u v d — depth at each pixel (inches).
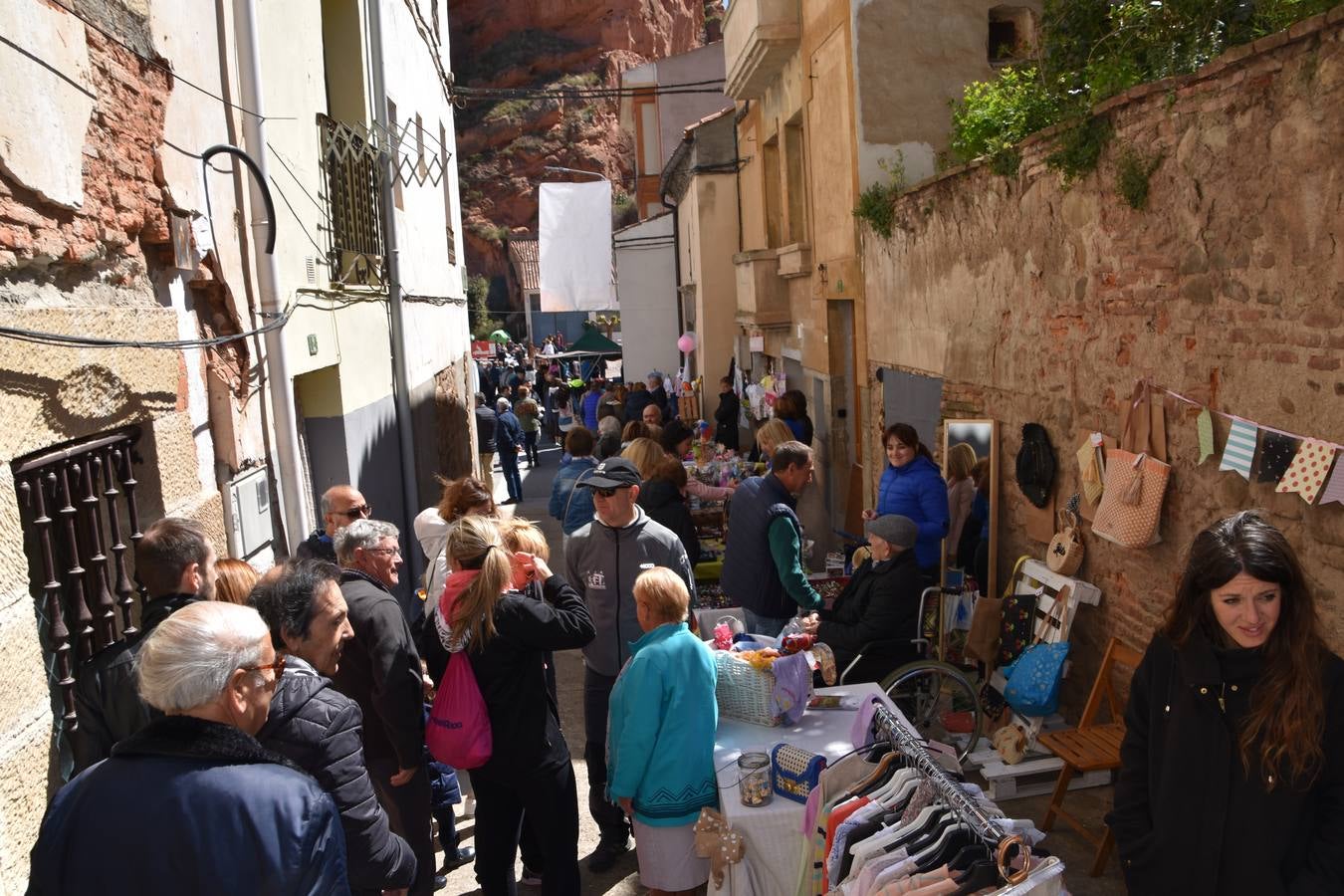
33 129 121.6
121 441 148.7
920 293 324.2
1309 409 149.8
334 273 271.4
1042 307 238.4
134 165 151.2
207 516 173.9
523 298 2193.7
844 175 387.5
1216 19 208.4
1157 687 107.3
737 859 146.8
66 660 130.0
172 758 83.9
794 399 440.1
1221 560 98.4
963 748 213.6
